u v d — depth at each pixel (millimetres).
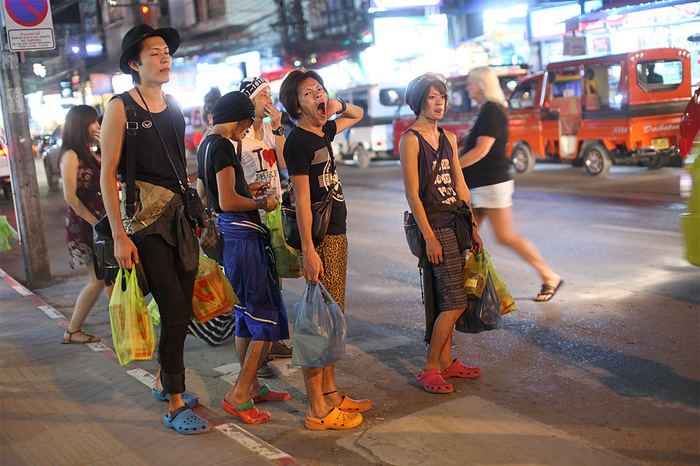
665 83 13984
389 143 19656
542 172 15883
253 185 4336
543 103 15344
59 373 4574
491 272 4672
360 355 5070
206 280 4164
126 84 32656
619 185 12938
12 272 8578
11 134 7500
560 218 10031
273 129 4926
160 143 3582
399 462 3430
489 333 5406
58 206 14656
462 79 17516
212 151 3811
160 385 4066
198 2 35000
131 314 3611
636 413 3910
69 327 5285
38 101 42688
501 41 24094
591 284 6617
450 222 4266
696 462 3338
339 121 3998
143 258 3613
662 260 7328
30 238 7637
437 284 4316
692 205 3363
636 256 7570
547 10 21109
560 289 6508
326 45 29422
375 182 16469
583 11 18531
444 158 4281
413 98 4230
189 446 3455
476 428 3752
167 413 3865
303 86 3641
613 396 4156
